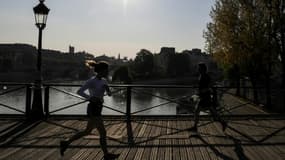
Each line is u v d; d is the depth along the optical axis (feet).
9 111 77.82
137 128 29.60
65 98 106.52
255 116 36.01
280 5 67.97
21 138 25.63
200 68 28.04
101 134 20.24
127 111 34.04
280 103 49.08
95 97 19.94
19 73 331.36
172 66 408.87
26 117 33.12
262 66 77.71
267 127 30.40
